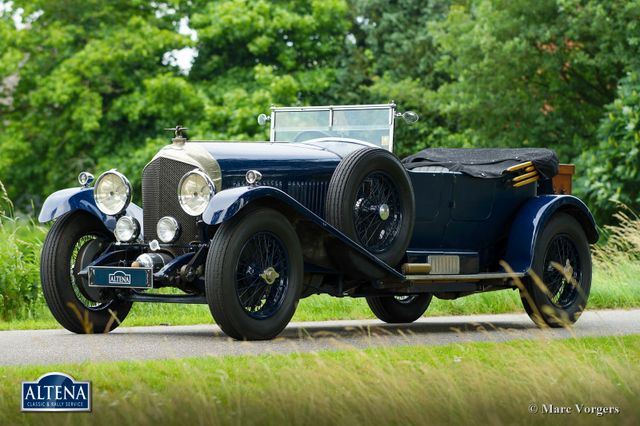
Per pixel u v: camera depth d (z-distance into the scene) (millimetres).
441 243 10703
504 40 28391
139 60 33281
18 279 12477
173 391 5539
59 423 4949
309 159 9805
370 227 9766
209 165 9125
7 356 7613
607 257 16672
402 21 36750
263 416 5086
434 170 11195
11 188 34469
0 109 35656
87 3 34781
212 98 33406
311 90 33781
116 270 9094
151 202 9414
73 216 9906
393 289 10016
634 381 6184
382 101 34469
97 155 33281
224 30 33750
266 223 8727
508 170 10836
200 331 10047
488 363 7008
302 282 9016
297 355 7117
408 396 5250
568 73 28656
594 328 10719
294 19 33875
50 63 34688
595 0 26641
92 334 9680
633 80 25156
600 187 24578
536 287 10891
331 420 5000
